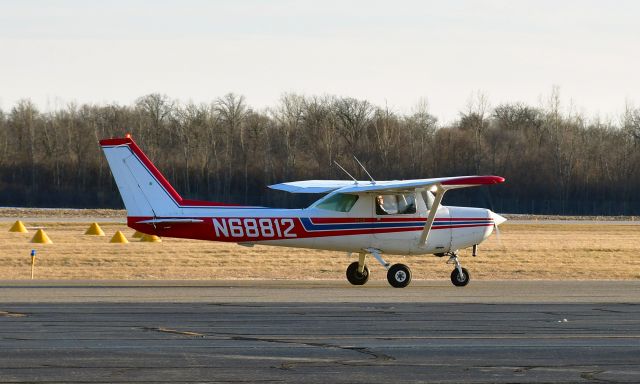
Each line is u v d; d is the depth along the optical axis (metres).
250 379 19.45
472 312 30.47
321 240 40.06
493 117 191.62
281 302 33.03
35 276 45.25
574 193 154.25
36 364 20.70
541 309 31.50
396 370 20.52
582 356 22.38
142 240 72.25
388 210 40.50
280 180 159.62
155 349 22.72
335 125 173.38
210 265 52.38
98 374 19.73
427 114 170.88
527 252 63.31
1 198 158.00
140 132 175.75
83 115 183.62
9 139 175.38
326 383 19.17
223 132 174.38
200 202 39.72
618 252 65.31
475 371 20.50
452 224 41.03
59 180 165.00
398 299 34.44
